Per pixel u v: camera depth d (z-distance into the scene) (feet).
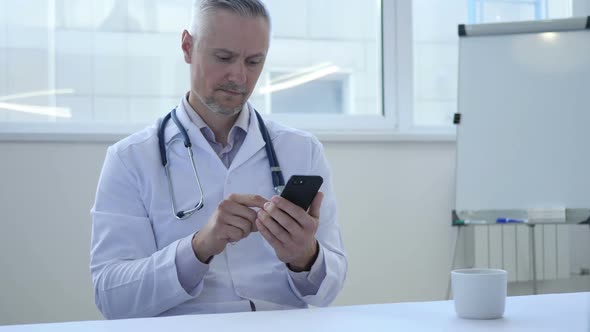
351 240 8.55
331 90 8.87
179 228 4.65
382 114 8.98
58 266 7.65
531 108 8.45
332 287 4.39
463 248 8.93
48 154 7.66
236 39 4.58
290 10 8.70
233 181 4.77
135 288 4.23
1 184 7.54
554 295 3.84
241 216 4.04
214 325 3.00
